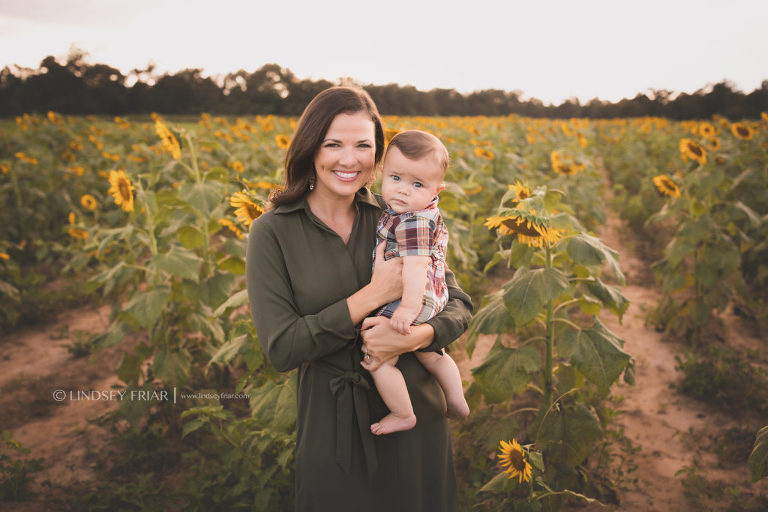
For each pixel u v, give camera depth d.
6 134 13.16
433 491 1.82
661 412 3.97
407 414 1.65
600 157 18.95
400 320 1.55
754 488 3.16
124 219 7.24
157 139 13.47
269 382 2.72
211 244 6.88
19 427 3.93
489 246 6.81
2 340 5.41
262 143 10.86
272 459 3.04
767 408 3.88
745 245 6.00
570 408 2.92
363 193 1.76
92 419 4.02
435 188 1.65
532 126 17.08
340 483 1.65
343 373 1.65
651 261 7.47
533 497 2.59
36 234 7.74
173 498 3.03
